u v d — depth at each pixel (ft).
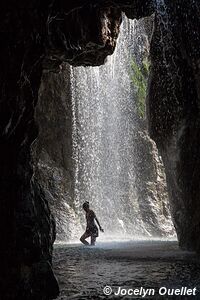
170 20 43.65
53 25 35.96
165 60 45.65
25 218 20.18
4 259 18.33
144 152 90.38
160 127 46.50
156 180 89.66
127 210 86.02
